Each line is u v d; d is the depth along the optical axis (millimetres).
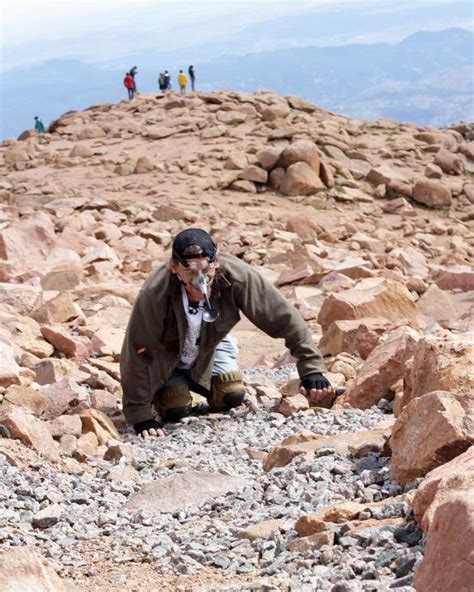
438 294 10867
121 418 6781
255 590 3096
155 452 5895
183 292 6168
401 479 4164
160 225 19203
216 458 5586
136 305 6230
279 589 3070
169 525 4262
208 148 27016
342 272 13633
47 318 10086
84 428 6191
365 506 3783
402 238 21125
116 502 4727
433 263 18266
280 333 6469
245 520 4137
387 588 2816
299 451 5070
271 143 27297
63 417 6125
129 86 36594
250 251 16797
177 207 20516
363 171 25828
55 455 5480
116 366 8344
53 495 4699
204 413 7012
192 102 32344
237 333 10648
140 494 4711
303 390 6578
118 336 9211
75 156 27250
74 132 30453
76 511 4551
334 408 6609
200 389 6883
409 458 4125
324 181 24281
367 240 18484
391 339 6906
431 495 3299
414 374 4957
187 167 24797
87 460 5633
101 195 22547
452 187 25531
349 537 3412
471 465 3285
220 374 6832
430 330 9297
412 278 13188
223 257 6250
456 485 3129
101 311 11141
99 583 3561
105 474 5281
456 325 9797
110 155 27234
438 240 21312
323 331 9531
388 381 6590
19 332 9133
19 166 26875
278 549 3619
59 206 20594
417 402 4238
